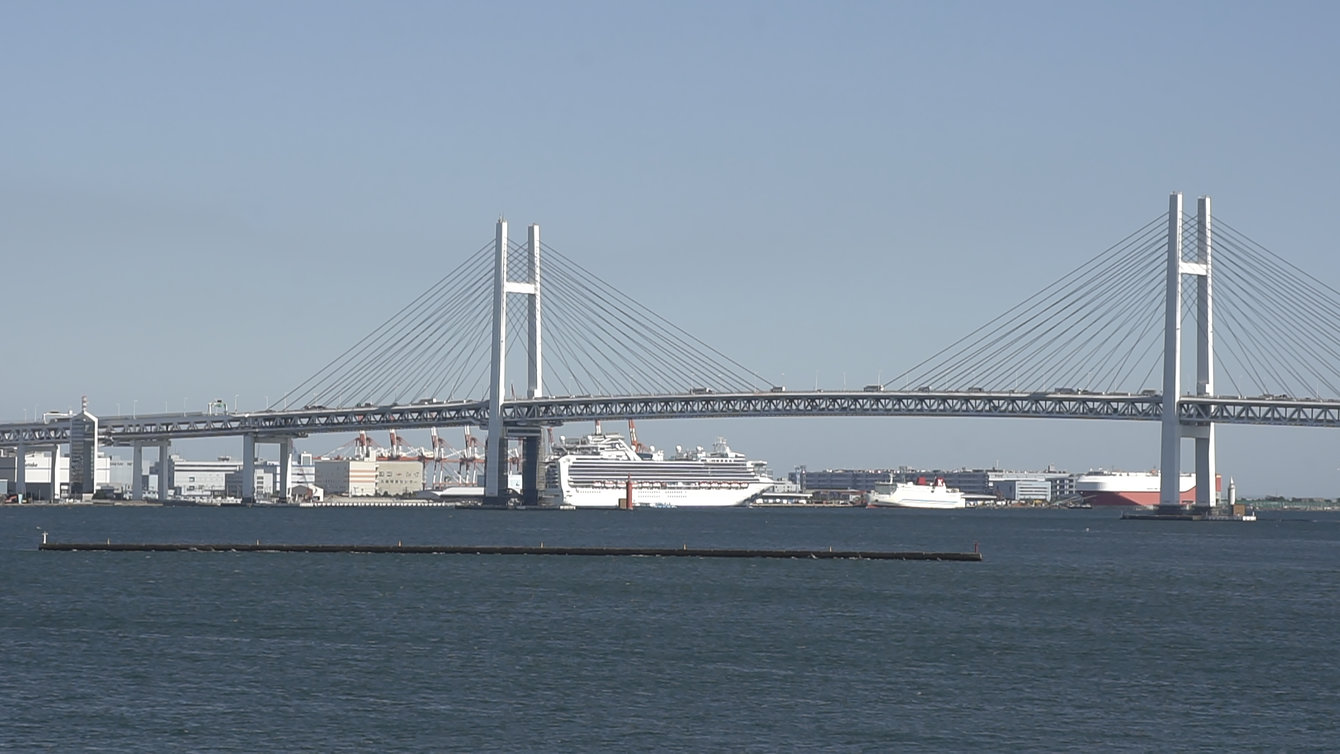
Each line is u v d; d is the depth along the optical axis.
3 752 65.56
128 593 121.19
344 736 68.88
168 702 75.19
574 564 153.62
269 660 87.19
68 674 82.19
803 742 68.69
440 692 78.19
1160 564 168.88
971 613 113.06
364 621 103.88
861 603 118.44
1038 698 78.56
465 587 127.44
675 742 68.56
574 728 70.81
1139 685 82.62
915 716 73.94
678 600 118.81
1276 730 72.12
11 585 127.31
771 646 94.19
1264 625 108.69
